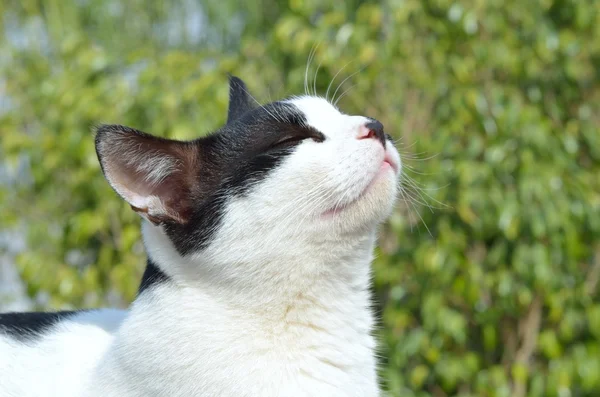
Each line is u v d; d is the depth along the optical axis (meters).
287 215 3.47
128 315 3.65
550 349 5.81
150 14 7.86
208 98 6.14
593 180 6.08
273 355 3.48
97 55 6.45
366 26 6.08
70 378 3.67
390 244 6.15
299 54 6.18
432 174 5.66
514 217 5.59
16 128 6.64
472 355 5.87
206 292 3.50
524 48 6.15
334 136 3.55
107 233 6.48
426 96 6.17
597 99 6.46
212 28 7.74
